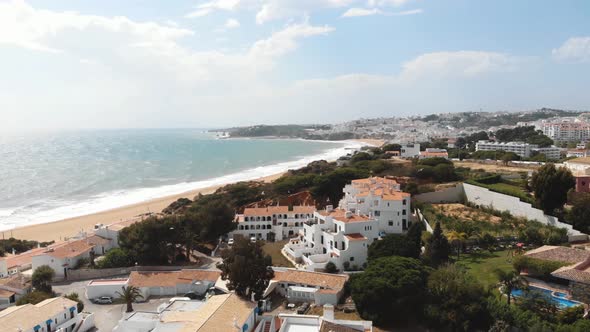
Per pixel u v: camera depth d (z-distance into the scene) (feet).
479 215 363.76
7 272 292.81
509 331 188.24
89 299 259.60
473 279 227.40
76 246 315.99
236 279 216.13
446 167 505.25
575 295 196.85
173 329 175.73
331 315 181.37
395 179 496.64
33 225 476.13
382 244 280.31
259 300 225.56
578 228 297.74
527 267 227.20
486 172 519.60
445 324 201.26
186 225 354.13
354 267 282.15
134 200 619.67
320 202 479.00
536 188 329.11
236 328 172.96
